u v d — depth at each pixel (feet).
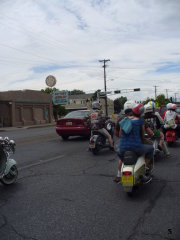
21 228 11.30
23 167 22.27
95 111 27.94
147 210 12.82
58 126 40.19
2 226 11.53
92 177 18.79
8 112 111.14
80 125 38.93
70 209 13.15
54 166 22.52
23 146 34.35
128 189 14.24
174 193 15.10
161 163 22.33
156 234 10.53
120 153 15.51
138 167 14.57
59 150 30.89
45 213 12.75
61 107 160.15
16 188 16.66
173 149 28.71
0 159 16.75
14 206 13.73
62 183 17.48
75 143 36.58
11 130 83.61
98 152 28.76
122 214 12.44
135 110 15.34
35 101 125.08
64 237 10.47
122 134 15.46
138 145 15.05
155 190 15.70
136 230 10.89
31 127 98.58
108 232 10.78
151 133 17.02
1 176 16.38
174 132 29.84
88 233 10.73
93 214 12.50
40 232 10.93
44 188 16.51
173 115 29.81
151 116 22.74
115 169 21.02
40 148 32.55
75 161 24.44
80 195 15.11
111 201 14.10
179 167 20.89
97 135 27.37
